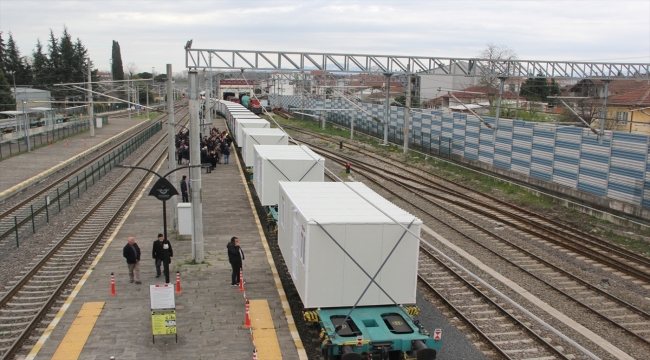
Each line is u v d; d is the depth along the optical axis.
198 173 17.17
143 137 56.28
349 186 15.73
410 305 12.55
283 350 11.80
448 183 33.75
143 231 21.31
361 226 11.59
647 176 23.86
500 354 11.81
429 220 23.92
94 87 95.19
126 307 13.91
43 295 15.14
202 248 17.52
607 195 26.31
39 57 96.50
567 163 29.19
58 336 12.23
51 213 24.61
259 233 21.23
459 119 41.38
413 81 59.31
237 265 15.33
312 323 13.34
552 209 26.45
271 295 14.93
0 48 90.69
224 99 102.06
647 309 14.62
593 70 34.44
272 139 31.66
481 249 19.73
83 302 14.19
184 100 149.75
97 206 26.23
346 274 11.72
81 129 66.81
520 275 17.03
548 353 11.95
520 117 49.06
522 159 33.34
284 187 15.47
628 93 46.50
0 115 64.69
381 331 10.95
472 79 70.88
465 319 13.42
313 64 29.73
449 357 11.69
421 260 18.38
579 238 21.14
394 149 48.53
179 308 13.89
